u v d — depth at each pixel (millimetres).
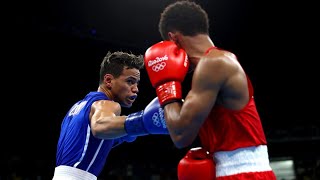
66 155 3234
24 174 11234
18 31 11156
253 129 2445
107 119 2859
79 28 11922
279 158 13531
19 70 11406
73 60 11984
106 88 3486
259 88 13461
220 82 2338
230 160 2395
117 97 3482
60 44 11781
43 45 11586
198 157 2469
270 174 2430
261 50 13016
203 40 2570
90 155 3211
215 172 2426
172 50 2521
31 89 11586
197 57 2541
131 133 2766
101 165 3344
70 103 11875
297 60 13117
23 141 11469
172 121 2371
